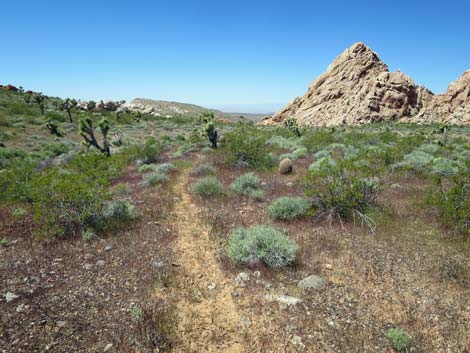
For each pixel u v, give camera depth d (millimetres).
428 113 70812
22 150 25422
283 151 23125
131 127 50000
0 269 5812
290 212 8352
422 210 8539
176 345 3939
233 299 4938
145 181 12953
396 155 13250
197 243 7070
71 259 6270
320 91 93688
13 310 4527
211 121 23250
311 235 7207
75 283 5355
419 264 5844
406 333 4020
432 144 22734
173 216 8945
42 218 7621
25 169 11953
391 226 7547
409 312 4484
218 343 4000
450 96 70750
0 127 35031
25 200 10125
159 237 7395
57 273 5703
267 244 6008
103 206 8352
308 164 16828
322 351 3812
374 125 64062
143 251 6656
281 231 7320
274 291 5113
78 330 4152
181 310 4656
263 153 16766
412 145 20797
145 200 10500
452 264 5789
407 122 68500
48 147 27906
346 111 79625
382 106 75812
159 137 39812
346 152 17984
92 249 6734
